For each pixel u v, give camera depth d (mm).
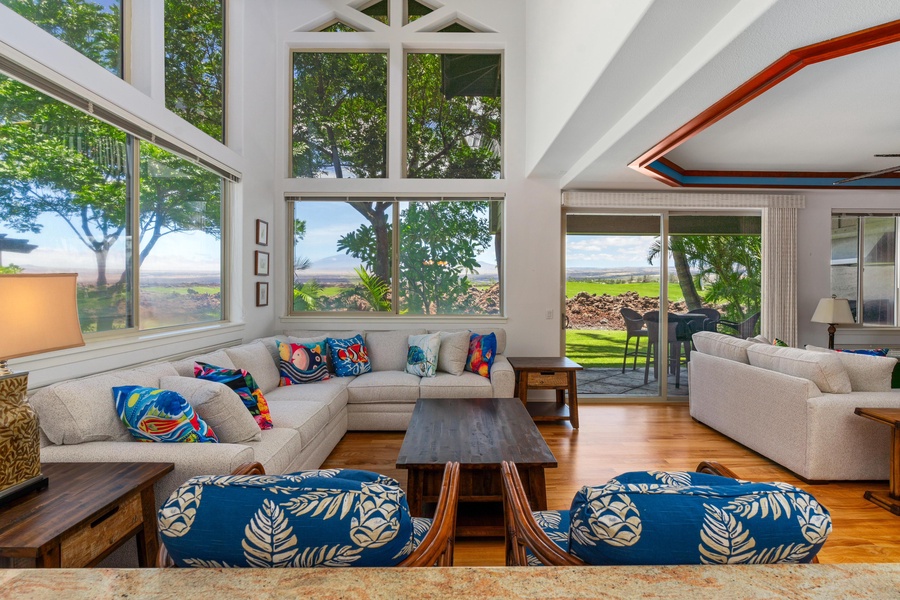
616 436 3539
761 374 3070
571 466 2924
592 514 761
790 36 1771
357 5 4512
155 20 2727
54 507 1283
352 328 4441
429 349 3871
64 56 2035
